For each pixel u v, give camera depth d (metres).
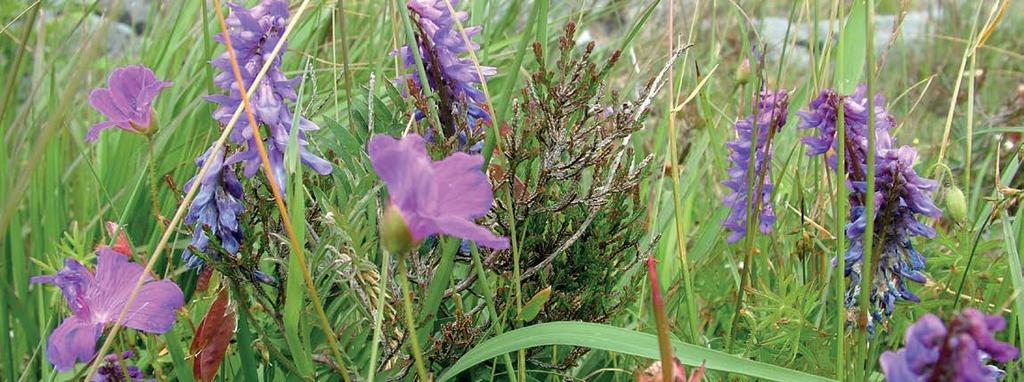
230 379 0.41
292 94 0.36
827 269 0.45
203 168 0.34
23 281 0.46
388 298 0.39
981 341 0.25
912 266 0.40
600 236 0.41
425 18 0.39
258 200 0.37
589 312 0.42
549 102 0.40
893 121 0.42
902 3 0.52
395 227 0.29
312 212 0.39
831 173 0.51
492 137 0.37
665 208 0.50
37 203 0.49
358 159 0.40
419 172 0.29
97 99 0.36
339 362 0.34
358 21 0.70
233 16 0.35
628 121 0.40
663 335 0.28
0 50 0.69
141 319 0.35
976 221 0.47
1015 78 0.85
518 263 0.40
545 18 0.42
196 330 0.36
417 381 0.40
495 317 0.38
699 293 0.49
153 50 0.59
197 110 0.56
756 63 0.46
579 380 0.41
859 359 0.37
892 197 0.38
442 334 0.40
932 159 0.55
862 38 0.38
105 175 0.55
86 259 0.42
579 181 0.43
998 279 0.43
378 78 0.49
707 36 0.82
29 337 0.44
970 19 0.95
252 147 0.36
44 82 0.58
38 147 0.31
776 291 0.47
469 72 0.39
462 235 0.29
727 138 0.60
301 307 0.36
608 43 0.73
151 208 0.52
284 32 0.35
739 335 0.46
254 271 0.37
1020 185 0.49
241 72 0.35
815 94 0.48
